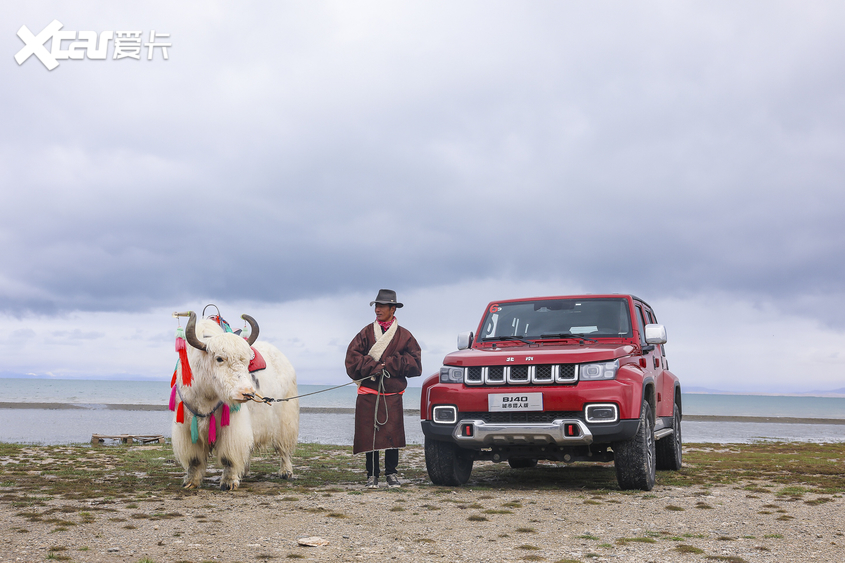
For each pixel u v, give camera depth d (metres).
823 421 40.94
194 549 3.83
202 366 6.15
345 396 110.38
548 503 5.68
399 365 6.82
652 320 9.12
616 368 6.35
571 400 6.22
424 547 3.96
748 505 5.63
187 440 6.32
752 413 70.50
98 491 6.07
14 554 3.62
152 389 121.69
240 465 6.41
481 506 5.49
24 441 15.21
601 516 5.06
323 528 4.50
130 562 3.51
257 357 6.45
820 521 4.88
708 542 4.14
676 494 6.29
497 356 6.64
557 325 7.75
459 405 6.59
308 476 7.96
